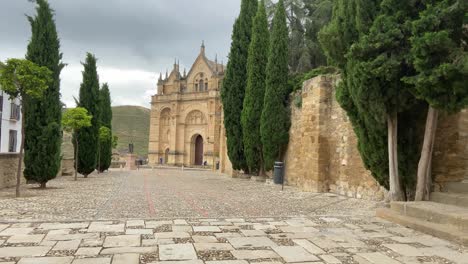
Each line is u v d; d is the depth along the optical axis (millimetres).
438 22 7480
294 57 30656
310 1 32688
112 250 5590
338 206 11141
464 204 8258
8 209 9656
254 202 12039
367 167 10812
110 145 34219
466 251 5875
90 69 25016
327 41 10469
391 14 8945
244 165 25984
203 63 65062
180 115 65188
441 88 7570
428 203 8555
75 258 5160
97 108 25000
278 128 20297
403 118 10180
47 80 13281
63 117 20844
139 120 116312
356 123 10727
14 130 32562
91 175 28391
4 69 11961
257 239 6453
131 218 8320
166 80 68625
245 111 23797
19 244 5855
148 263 4992
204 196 13766
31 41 15258
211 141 60531
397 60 8359
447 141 10008
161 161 67062
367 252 5734
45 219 8000
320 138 15203
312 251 5734
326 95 15281
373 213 9617
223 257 5336
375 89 8938
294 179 19000
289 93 20734
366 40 8609
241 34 26781
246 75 26203
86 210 9719
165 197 13203
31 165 15383
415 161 10109
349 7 10141
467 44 7938
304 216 8906
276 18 21125
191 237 6512
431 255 5625
